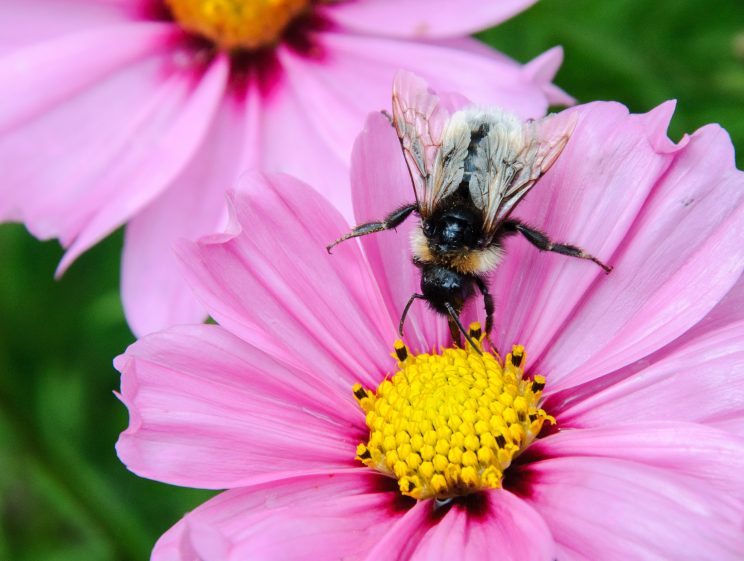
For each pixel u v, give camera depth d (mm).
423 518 126
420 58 156
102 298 177
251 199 134
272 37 162
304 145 158
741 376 126
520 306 140
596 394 132
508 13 156
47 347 184
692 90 177
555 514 120
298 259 135
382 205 140
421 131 141
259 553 117
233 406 128
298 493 128
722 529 113
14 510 184
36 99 157
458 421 130
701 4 180
